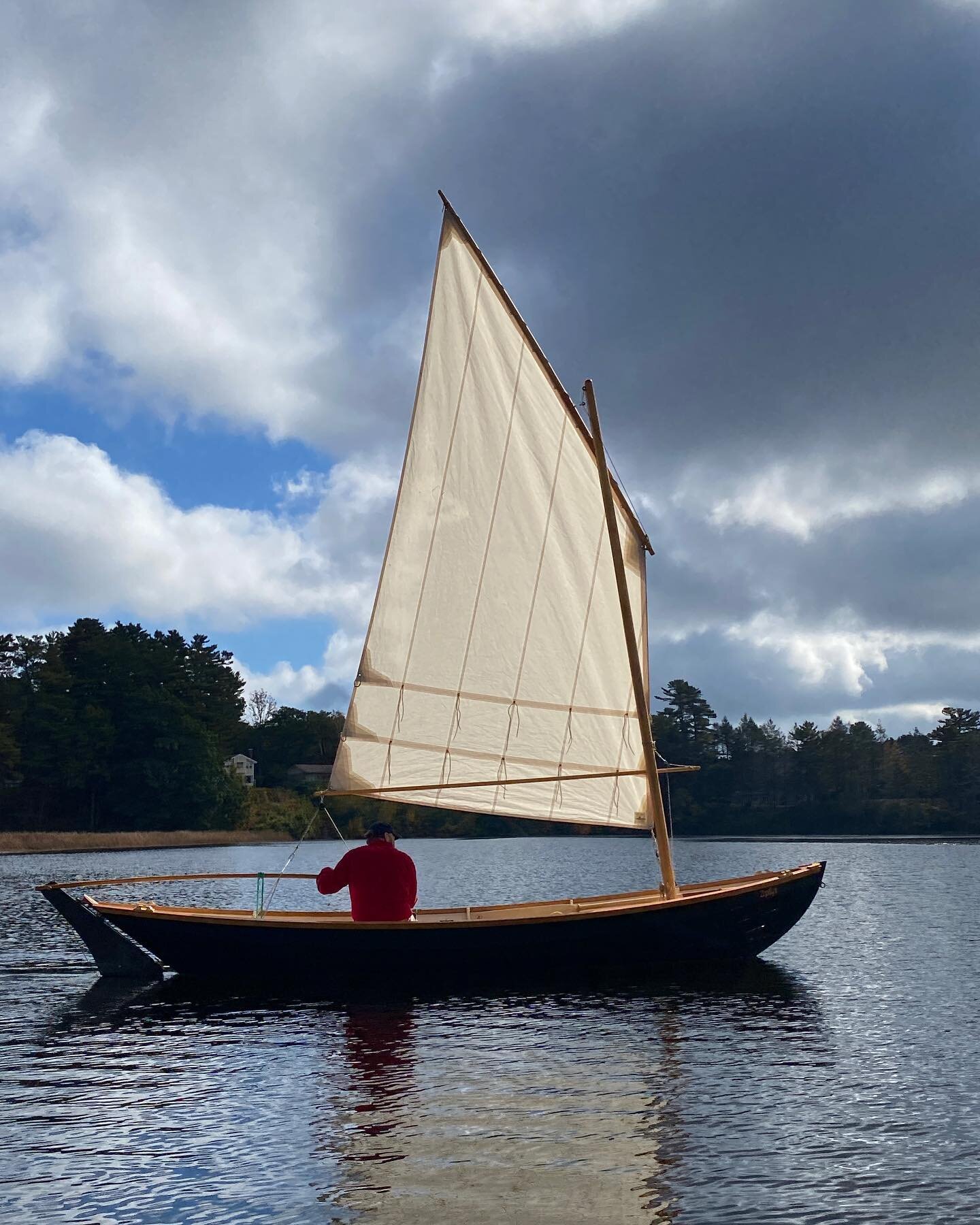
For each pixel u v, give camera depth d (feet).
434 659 75.15
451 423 76.74
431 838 611.06
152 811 508.53
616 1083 40.47
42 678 508.94
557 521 74.69
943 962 75.15
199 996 62.54
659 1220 27.45
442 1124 35.40
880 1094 38.81
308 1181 30.22
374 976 63.98
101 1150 33.09
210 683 602.03
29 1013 56.85
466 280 76.74
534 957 64.59
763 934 70.79
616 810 73.20
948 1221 27.30
